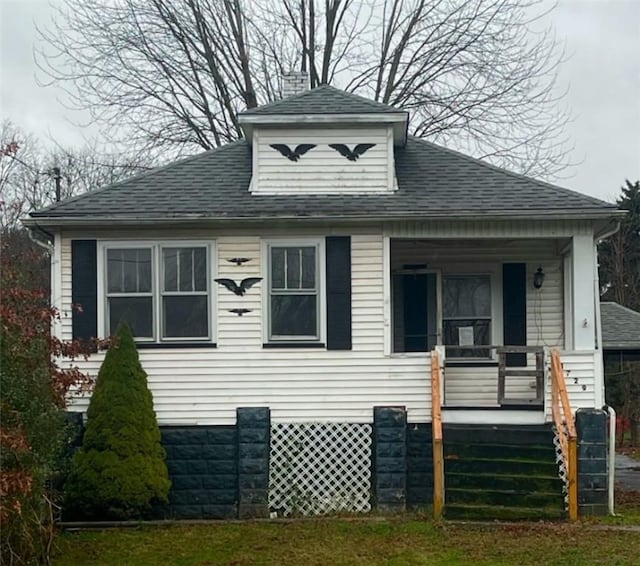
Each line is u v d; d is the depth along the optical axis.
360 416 12.79
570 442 11.54
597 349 12.91
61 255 13.04
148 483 12.06
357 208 12.90
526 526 11.26
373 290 12.94
